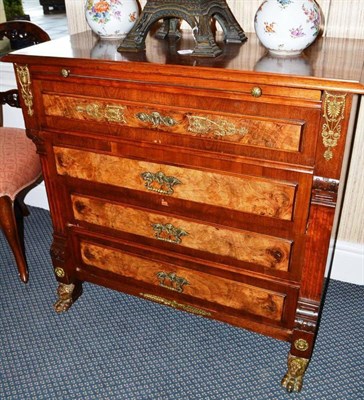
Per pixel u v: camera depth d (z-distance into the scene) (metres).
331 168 1.11
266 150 1.15
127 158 1.34
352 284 1.88
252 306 1.41
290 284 1.31
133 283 1.59
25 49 1.37
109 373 1.49
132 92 1.23
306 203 1.18
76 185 1.48
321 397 1.40
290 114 1.09
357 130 1.63
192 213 1.34
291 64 1.15
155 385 1.45
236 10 1.61
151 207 1.40
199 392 1.42
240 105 1.13
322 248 1.22
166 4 1.27
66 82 1.31
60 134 1.40
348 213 1.79
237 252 1.33
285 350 1.57
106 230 1.52
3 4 2.31
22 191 1.81
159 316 1.72
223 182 1.24
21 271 1.87
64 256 1.63
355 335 1.63
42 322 1.71
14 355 1.57
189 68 1.12
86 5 1.46
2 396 1.42
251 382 1.46
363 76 1.05
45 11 2.37
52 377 1.48
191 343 1.60
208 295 1.46
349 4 1.48
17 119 2.28
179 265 1.46
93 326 1.68
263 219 1.25
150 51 1.32
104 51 1.33
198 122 1.19
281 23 1.18
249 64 1.15
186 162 1.27
